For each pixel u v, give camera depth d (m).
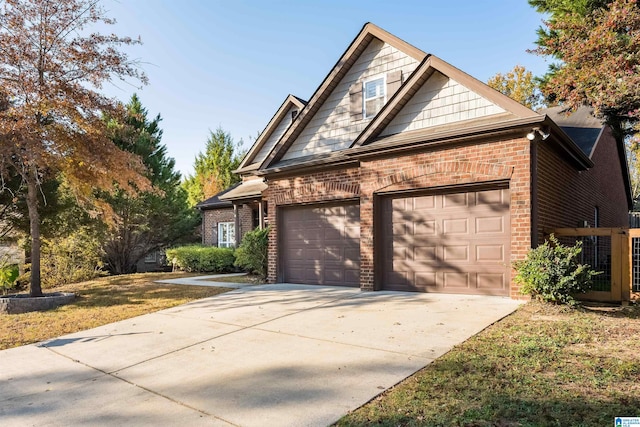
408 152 9.55
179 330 7.08
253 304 8.96
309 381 4.42
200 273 17.17
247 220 19.66
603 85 8.05
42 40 9.71
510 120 7.91
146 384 4.68
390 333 6.07
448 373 4.34
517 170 8.03
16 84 9.41
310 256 12.02
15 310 9.31
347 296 9.38
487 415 3.33
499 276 8.39
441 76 9.56
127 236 21.95
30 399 4.43
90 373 5.22
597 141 13.87
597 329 5.80
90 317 8.55
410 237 9.70
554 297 7.19
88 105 10.14
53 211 13.58
